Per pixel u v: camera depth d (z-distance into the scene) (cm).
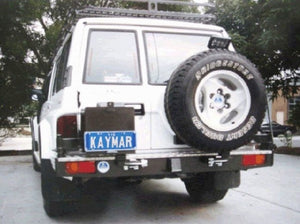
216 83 402
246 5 1102
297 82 1186
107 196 579
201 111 401
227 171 442
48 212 462
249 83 410
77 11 493
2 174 793
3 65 1298
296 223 446
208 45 451
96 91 419
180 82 388
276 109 3158
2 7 1184
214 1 1188
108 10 498
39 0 1252
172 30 471
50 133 449
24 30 1290
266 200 549
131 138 392
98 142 383
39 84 1353
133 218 466
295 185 646
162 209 507
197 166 416
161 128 422
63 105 400
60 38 558
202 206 520
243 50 1102
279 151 1187
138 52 447
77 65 424
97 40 440
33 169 853
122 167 393
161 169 407
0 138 1459
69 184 440
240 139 405
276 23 998
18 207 521
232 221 453
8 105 1318
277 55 1104
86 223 448
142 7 1259
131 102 421
